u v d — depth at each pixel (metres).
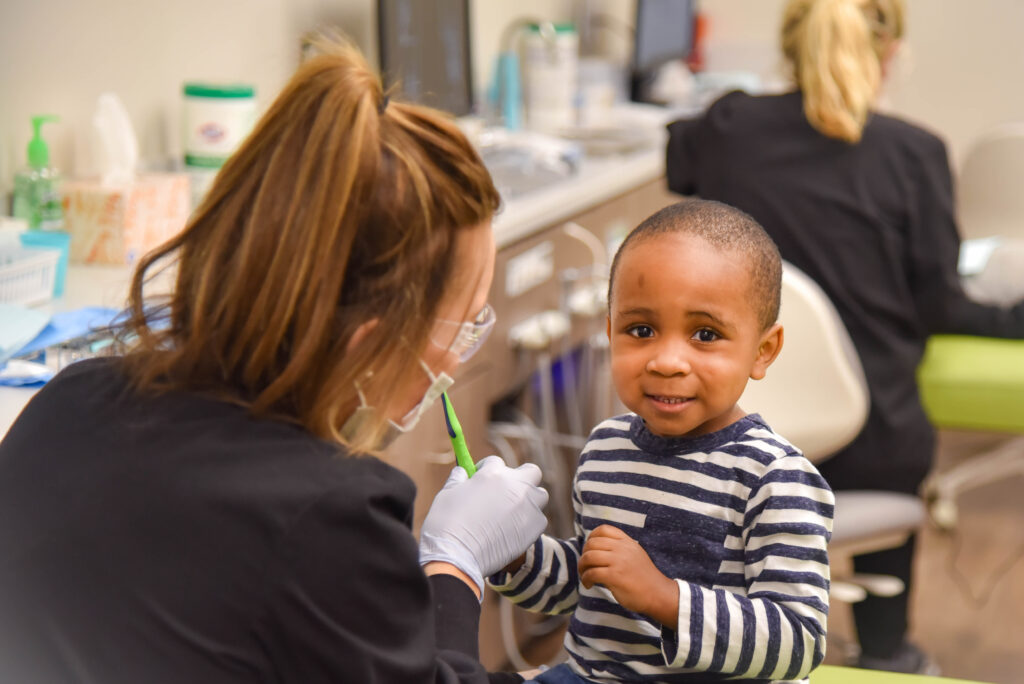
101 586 0.76
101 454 0.80
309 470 0.77
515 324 2.23
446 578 0.98
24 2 1.84
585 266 2.59
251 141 0.81
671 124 2.32
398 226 0.79
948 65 4.39
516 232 2.13
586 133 3.23
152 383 0.83
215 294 0.81
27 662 0.78
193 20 2.24
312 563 0.75
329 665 0.76
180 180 1.97
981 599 2.75
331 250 0.78
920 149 2.01
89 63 2.00
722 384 0.95
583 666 1.03
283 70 2.56
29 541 0.79
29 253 1.64
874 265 2.01
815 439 1.77
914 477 2.02
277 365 0.81
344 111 0.79
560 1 3.94
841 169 2.01
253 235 0.78
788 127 2.05
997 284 2.58
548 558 1.08
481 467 1.11
